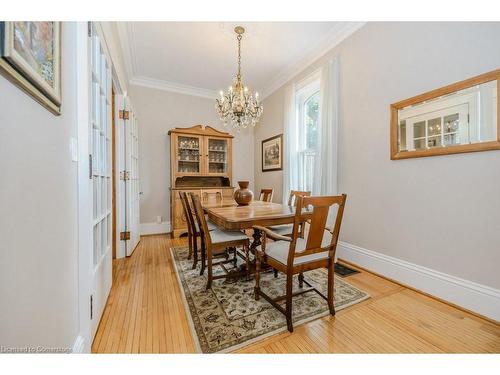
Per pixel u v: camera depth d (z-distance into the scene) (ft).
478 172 5.03
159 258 8.63
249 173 15.76
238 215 5.88
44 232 2.38
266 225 5.74
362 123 7.73
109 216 5.89
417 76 6.12
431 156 5.84
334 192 8.61
